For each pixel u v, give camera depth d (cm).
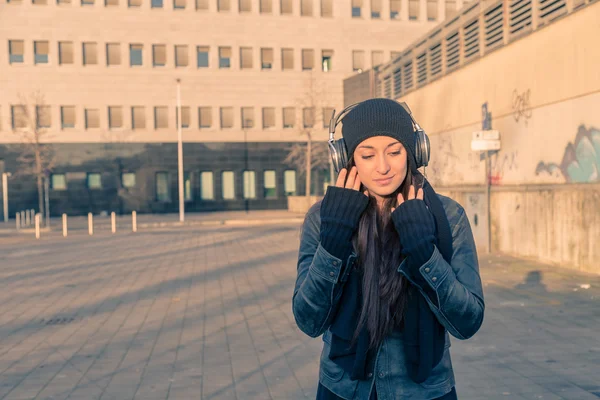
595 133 1032
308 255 184
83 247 1878
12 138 4303
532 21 1245
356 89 2925
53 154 4369
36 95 4319
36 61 4366
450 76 1686
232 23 4606
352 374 172
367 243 170
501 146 1384
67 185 4400
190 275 1188
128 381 508
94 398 465
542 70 1201
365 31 4753
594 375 500
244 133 4644
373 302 166
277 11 4656
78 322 764
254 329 702
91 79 4425
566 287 919
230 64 4631
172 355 591
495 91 1410
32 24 4338
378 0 4781
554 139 1165
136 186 4509
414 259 160
